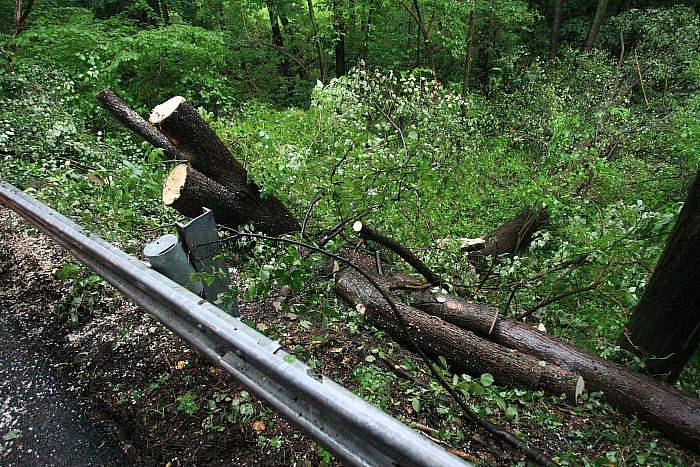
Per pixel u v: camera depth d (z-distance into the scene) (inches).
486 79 560.4
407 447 41.0
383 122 210.5
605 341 136.7
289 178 145.5
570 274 154.0
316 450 70.8
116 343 92.7
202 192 127.3
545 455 84.2
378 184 151.9
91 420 76.3
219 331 59.6
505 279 162.7
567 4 647.8
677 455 99.3
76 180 152.9
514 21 509.7
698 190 101.3
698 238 103.3
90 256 87.1
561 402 108.0
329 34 525.0
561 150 244.2
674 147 254.8
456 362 118.5
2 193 114.1
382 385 91.1
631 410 111.2
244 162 153.6
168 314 71.2
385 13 527.5
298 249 127.8
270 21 595.2
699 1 569.0
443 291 138.4
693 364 152.6
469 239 220.5
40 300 106.2
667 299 115.3
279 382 53.1
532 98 397.4
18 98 228.7
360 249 160.4
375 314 124.3
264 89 597.9
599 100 367.2
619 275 148.3
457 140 236.8
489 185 299.9
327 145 186.2
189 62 374.6
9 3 373.1
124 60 325.4
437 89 226.8
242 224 138.9
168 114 121.0
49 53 318.7
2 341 94.0
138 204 143.1
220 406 78.5
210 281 84.2
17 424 75.4
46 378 84.7
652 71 396.8
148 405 78.8
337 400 46.9
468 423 87.7
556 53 579.8
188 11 594.9
